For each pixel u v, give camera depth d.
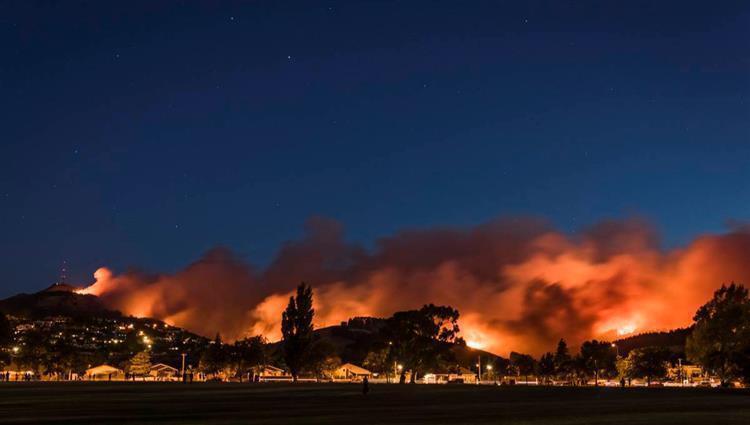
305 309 175.50
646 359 194.75
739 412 46.28
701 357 123.12
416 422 36.91
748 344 114.50
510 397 74.69
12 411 45.56
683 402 61.28
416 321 152.75
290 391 91.00
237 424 34.97
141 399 63.72
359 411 46.66
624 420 39.03
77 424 34.94
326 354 192.38
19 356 196.50
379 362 175.00
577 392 94.69
